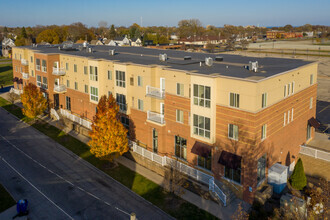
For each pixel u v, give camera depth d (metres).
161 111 32.81
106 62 37.34
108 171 30.78
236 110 24.19
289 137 29.81
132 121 35.28
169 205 24.80
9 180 28.94
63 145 37.47
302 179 26.58
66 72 46.22
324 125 42.66
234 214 23.33
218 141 26.16
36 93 43.94
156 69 31.83
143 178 29.30
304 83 31.56
